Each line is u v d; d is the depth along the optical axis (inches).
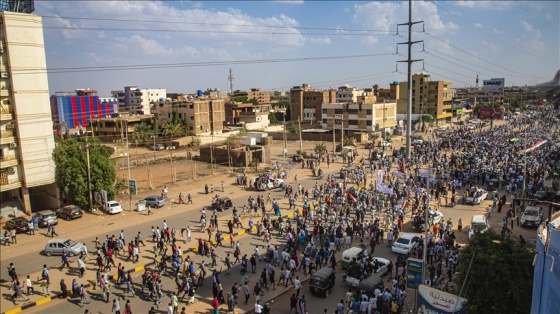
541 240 623.8
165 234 1509.6
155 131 4407.0
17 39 1859.0
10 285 1194.6
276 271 1247.5
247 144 3715.6
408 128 2632.9
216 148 3334.2
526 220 1524.4
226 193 2266.2
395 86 5930.1
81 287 1072.8
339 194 1969.7
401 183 2293.3
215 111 4859.7
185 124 4539.9
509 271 816.9
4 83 1868.8
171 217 1830.7
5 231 1600.6
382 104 4515.3
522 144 3142.2
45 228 1712.6
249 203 1872.5
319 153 3344.0
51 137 1996.8
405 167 2566.4
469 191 1951.3
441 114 5689.0
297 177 2635.3
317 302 1055.6
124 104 7588.6
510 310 820.0
